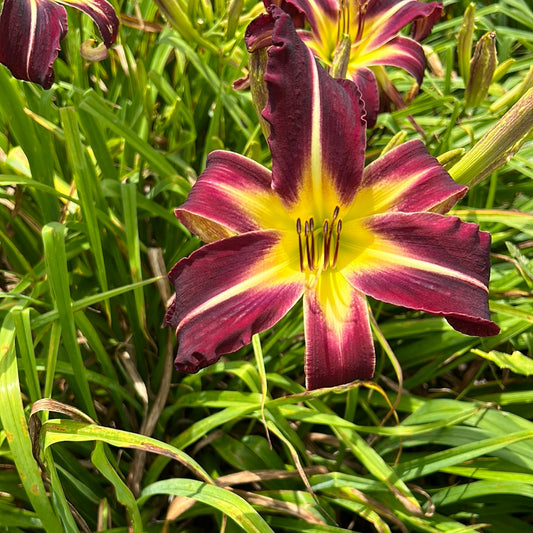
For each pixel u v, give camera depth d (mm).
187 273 356
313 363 358
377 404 486
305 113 361
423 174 387
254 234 369
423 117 625
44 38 423
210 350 347
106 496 452
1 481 436
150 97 512
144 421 465
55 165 535
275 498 441
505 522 449
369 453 435
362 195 387
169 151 532
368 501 428
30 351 396
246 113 593
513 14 698
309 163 367
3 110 457
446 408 453
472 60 501
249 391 493
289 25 360
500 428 442
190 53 553
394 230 379
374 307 522
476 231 365
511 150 405
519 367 448
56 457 432
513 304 511
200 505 438
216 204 373
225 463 487
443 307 357
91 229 441
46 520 373
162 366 493
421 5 500
